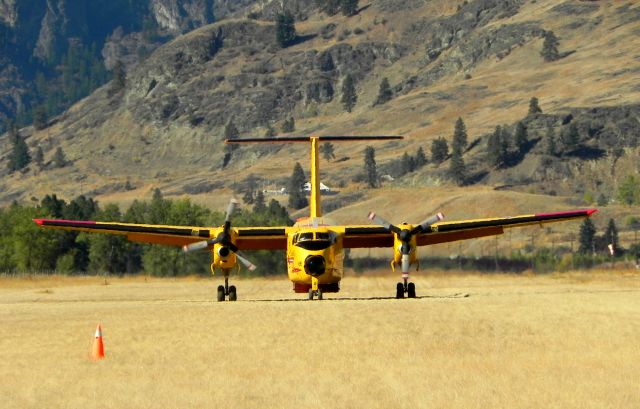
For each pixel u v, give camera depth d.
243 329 112.38
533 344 96.25
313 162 184.75
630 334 102.31
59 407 68.94
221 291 173.25
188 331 111.69
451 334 104.88
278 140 187.75
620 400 68.31
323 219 172.25
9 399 71.94
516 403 67.69
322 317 124.00
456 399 69.19
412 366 83.62
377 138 186.25
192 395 72.25
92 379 79.75
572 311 128.00
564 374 78.31
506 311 129.00
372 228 166.88
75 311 144.50
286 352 93.50
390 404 68.00
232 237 168.12
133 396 72.25
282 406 68.12
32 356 93.38
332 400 69.62
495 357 88.19
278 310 136.12
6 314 140.25
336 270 164.25
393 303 147.50
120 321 124.75
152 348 97.69
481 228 170.38
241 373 81.56
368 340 101.00
